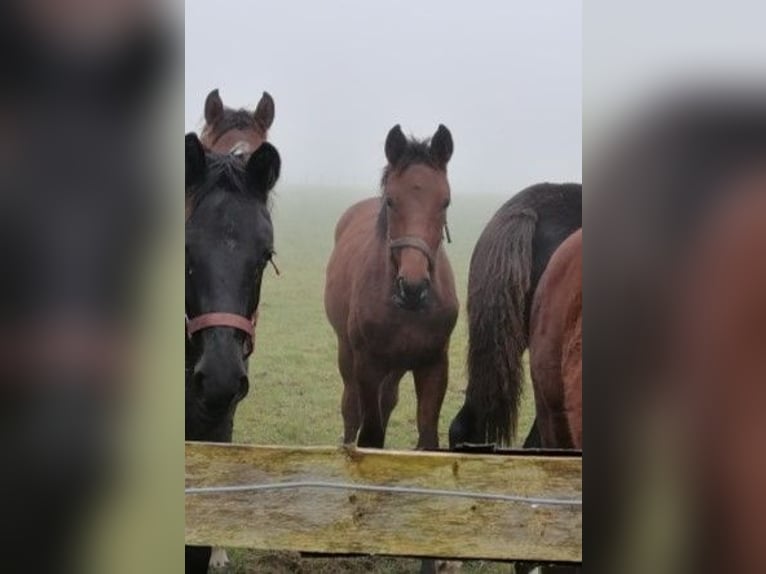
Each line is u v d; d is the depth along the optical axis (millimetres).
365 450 3137
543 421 4613
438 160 4754
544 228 4707
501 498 3084
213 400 4156
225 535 3125
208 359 4102
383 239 4801
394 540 3111
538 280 4676
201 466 3119
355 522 3113
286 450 3135
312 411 4859
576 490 3066
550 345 4566
